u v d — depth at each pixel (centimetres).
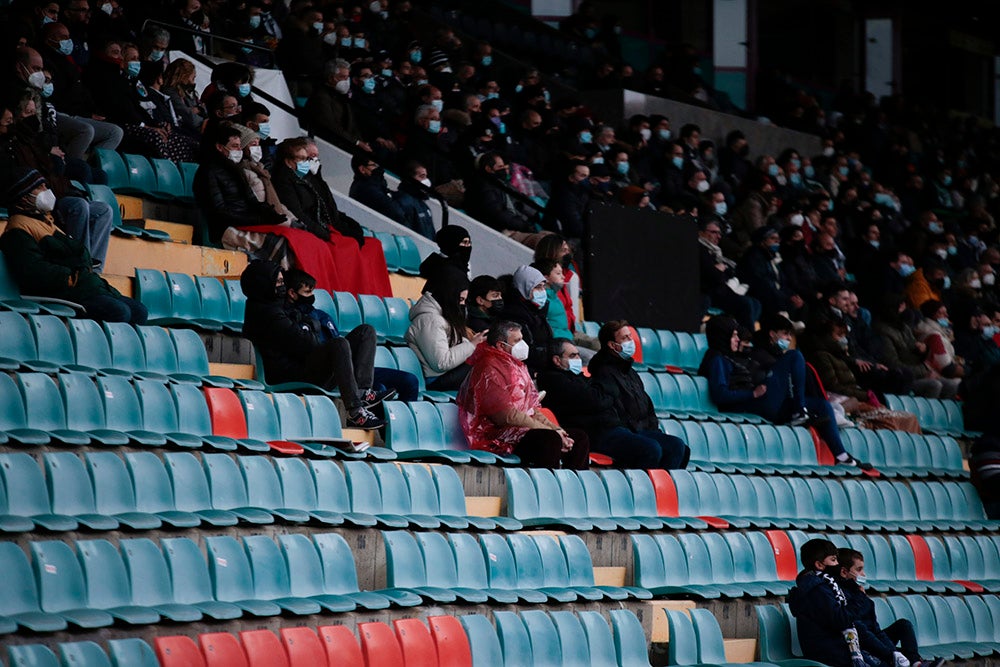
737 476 1398
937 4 3753
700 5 3316
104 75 1508
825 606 1171
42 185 1149
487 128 1941
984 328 2178
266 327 1173
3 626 748
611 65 2777
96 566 834
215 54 1917
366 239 1516
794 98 3081
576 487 1214
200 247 1353
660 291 1791
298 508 1024
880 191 2816
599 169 2041
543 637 1032
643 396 1362
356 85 2084
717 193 2178
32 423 950
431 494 1115
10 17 1411
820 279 2130
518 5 3166
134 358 1115
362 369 1173
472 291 1336
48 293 1127
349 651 895
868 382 1812
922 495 1609
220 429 1065
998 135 3594
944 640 1405
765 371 1611
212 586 898
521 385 1224
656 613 1146
